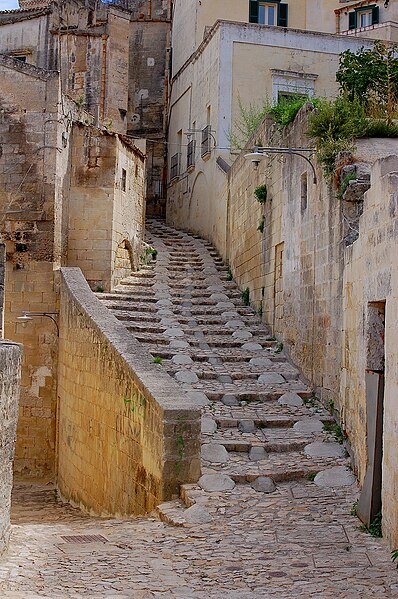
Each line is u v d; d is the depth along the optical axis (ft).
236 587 22.03
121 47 87.30
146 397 34.01
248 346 50.26
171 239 81.51
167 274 66.59
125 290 60.44
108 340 40.60
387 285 25.68
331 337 38.83
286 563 24.06
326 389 40.11
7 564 24.77
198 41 89.25
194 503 30.19
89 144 60.18
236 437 36.88
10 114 57.31
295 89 77.97
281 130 50.26
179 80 95.91
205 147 80.64
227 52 76.95
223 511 29.50
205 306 58.90
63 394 51.34
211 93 79.82
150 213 103.19
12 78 57.31
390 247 25.30
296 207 46.03
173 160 97.66
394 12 90.07
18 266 56.54
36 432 55.01
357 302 31.71
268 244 53.93
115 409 38.86
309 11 92.89
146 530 28.63
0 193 57.31
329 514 29.04
